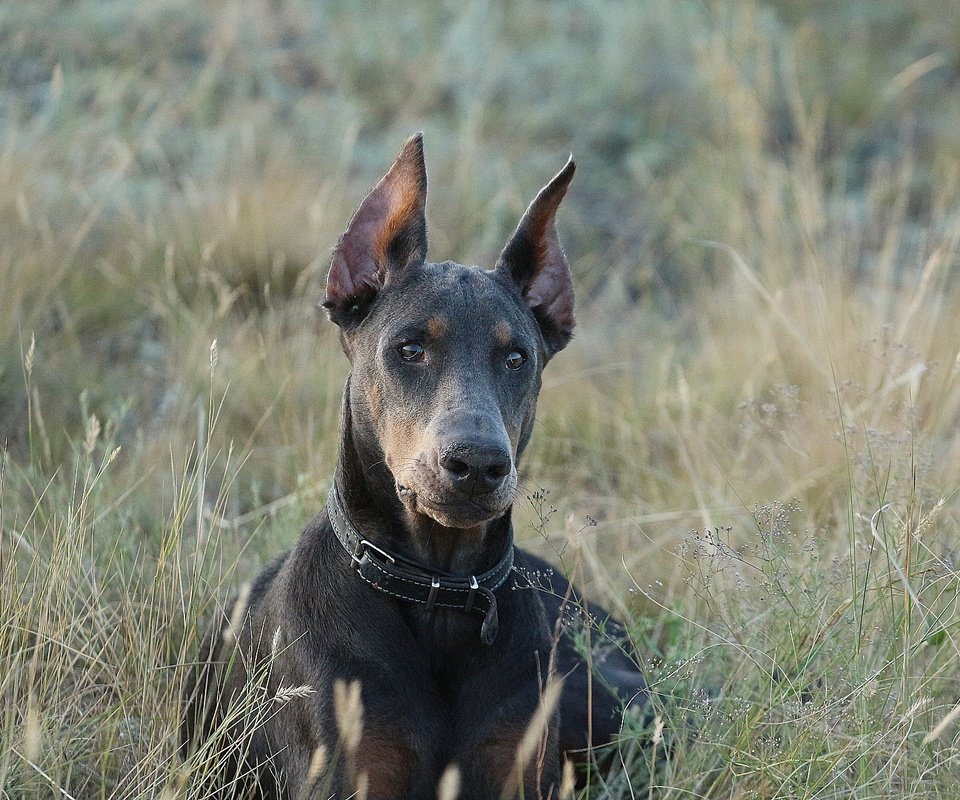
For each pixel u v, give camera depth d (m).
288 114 18.80
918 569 7.91
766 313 13.77
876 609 7.97
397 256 7.57
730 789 7.41
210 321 12.27
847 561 8.12
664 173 18.98
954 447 10.25
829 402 11.17
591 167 19.09
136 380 12.41
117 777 7.47
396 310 7.27
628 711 7.95
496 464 6.50
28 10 18.61
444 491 6.57
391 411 7.07
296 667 7.18
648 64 21.22
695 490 10.49
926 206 18.23
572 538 8.00
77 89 16.80
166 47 19.25
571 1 23.48
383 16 21.64
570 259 16.84
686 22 21.77
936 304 12.16
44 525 8.88
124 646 7.98
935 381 11.26
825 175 19.11
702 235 16.78
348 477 7.42
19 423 11.36
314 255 14.28
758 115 17.69
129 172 15.58
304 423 11.76
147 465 10.70
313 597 7.32
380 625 7.17
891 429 10.67
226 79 18.92
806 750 7.31
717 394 12.84
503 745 7.15
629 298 16.22
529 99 20.56
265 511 10.29
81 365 12.18
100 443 10.89
